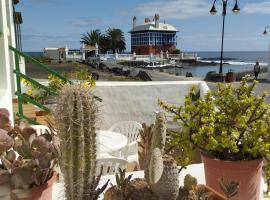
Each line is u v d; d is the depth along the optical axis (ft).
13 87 19.72
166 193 3.82
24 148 4.24
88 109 3.51
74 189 3.63
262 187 6.36
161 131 4.12
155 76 87.86
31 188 4.05
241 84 5.97
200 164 7.02
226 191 4.50
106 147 9.94
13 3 27.32
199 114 5.63
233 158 5.54
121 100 18.52
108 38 258.98
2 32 13.58
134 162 11.64
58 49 199.11
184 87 19.12
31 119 14.28
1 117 4.74
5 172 3.92
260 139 5.43
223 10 69.05
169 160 4.01
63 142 3.50
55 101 3.67
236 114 5.60
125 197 4.21
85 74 16.81
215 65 240.73
